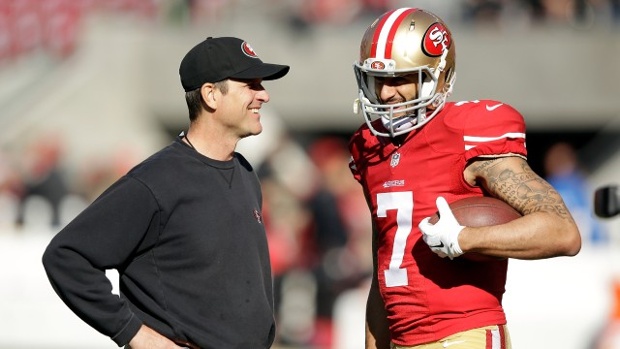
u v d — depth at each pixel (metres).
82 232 14.13
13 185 44.19
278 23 53.72
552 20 53.03
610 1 53.22
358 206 39.69
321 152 46.53
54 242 14.14
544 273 30.38
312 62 53.06
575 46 52.41
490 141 14.02
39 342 32.16
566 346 30.09
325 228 36.03
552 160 39.66
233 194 15.02
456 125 14.19
